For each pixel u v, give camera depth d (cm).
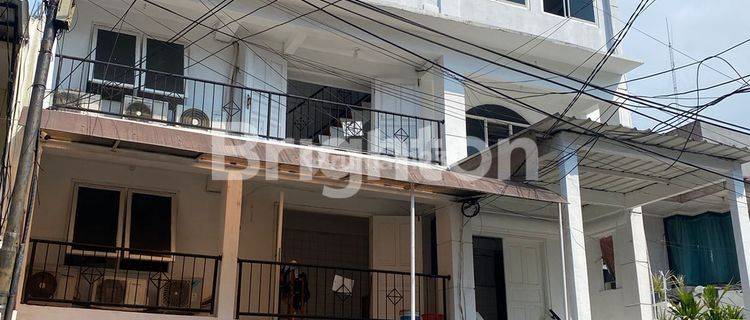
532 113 1492
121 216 1150
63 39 1122
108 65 1144
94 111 1025
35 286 1036
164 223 1177
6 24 855
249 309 1159
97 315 970
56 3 778
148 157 1027
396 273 1189
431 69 1350
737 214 1228
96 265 1120
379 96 1344
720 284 1554
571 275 1069
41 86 753
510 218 1380
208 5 1177
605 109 1490
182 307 1112
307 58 1315
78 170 1147
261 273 1139
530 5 1463
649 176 1277
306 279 1267
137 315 994
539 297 1420
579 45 1460
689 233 1628
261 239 1251
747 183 1277
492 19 1417
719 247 1577
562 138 1111
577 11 1512
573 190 1102
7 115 902
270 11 1212
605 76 1495
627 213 1378
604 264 1457
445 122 1299
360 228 1498
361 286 1481
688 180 1289
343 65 1342
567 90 1445
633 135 1125
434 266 1349
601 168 1228
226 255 1065
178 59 1199
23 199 722
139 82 1120
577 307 1054
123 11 1179
